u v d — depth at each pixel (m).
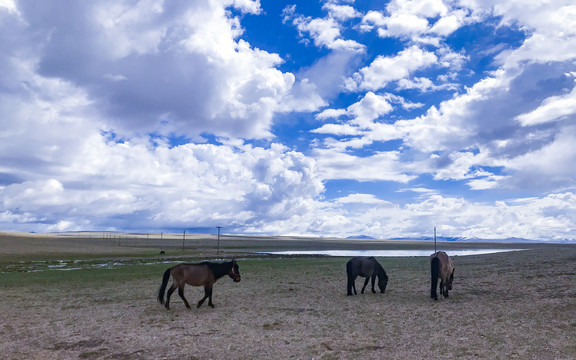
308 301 14.94
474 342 8.48
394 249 166.25
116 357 8.28
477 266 27.11
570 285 14.82
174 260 57.47
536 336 8.67
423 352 7.96
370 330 10.03
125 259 60.88
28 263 50.75
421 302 13.95
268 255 83.12
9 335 10.43
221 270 14.13
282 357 8.03
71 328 11.09
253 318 12.00
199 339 9.56
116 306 14.67
